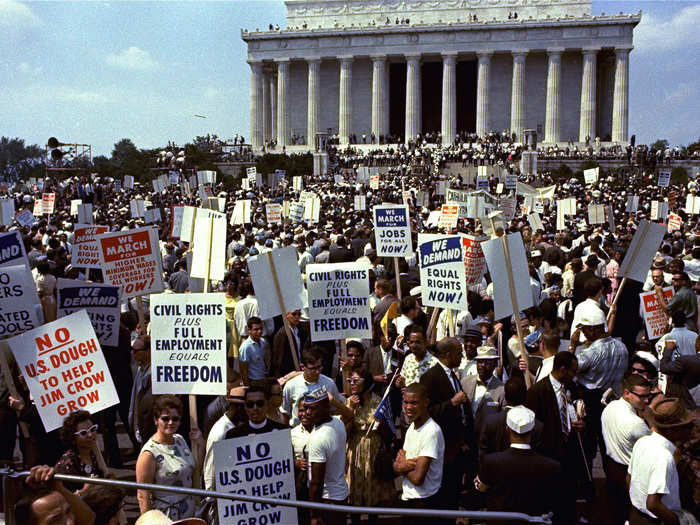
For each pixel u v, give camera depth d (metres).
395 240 18.67
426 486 10.05
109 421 14.30
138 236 15.01
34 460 12.09
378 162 104.12
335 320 13.50
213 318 11.09
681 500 9.12
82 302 13.73
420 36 118.56
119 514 8.09
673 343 14.34
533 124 123.19
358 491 11.25
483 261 17.75
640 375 10.53
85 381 10.77
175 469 9.52
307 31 121.31
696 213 46.19
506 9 122.56
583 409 11.30
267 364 17.38
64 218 43.72
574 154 103.06
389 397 11.46
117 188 70.44
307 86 128.88
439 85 135.50
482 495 11.55
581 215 51.22
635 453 9.09
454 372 11.47
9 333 12.60
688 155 98.75
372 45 120.44
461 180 81.50
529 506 8.98
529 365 13.89
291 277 13.77
